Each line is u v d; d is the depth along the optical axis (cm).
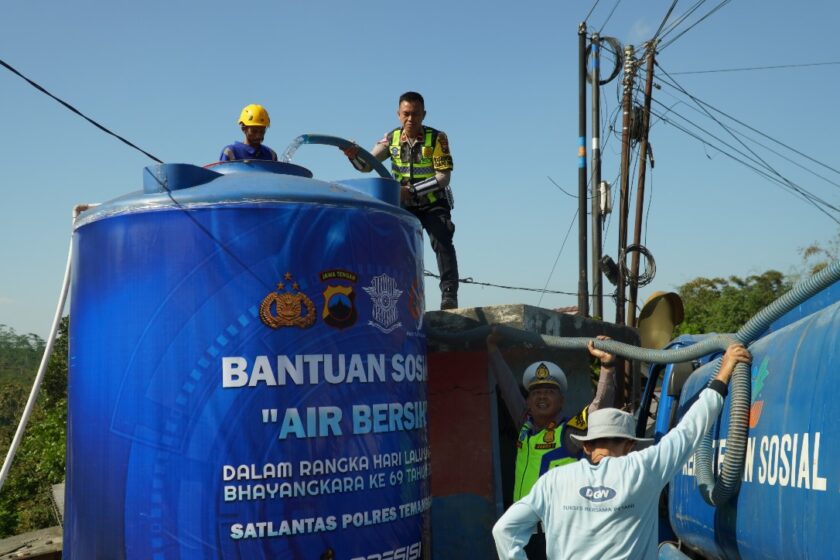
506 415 671
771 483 348
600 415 401
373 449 425
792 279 3953
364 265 432
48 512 2544
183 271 411
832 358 305
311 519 406
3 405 5962
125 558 406
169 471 402
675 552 515
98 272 431
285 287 412
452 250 735
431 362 631
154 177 425
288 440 404
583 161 1566
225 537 397
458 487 613
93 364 429
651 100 1722
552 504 379
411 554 443
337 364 418
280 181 433
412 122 707
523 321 617
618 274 1459
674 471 379
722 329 3809
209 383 404
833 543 287
